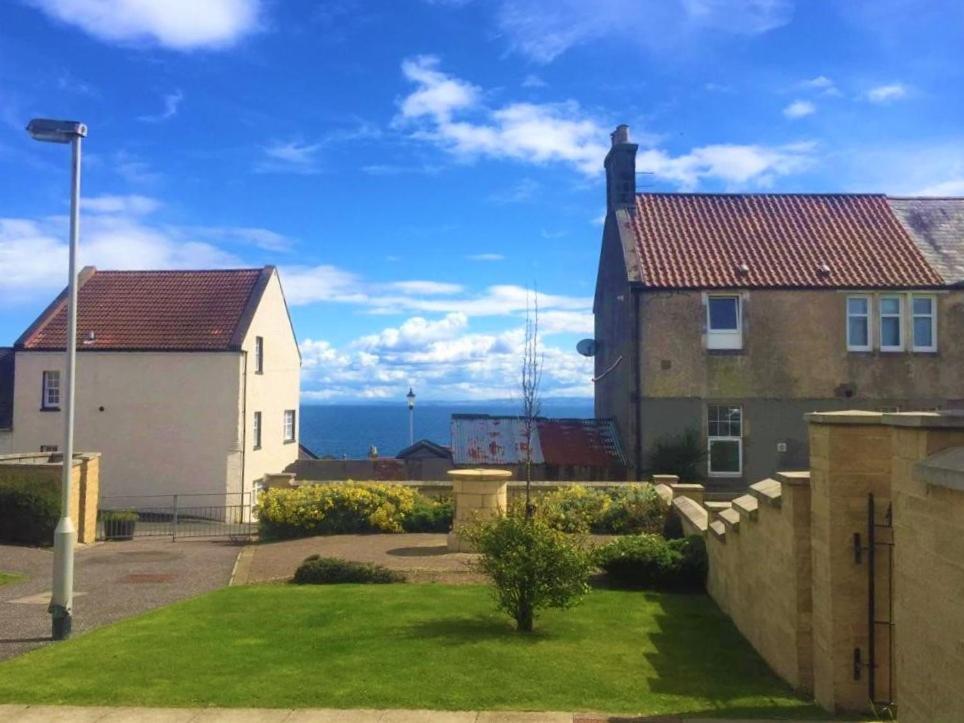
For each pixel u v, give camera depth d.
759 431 23.69
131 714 6.88
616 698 7.31
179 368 31.28
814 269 24.33
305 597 11.59
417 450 31.25
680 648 9.17
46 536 18.95
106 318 32.72
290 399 37.62
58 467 19.66
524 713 6.88
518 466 24.19
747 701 7.32
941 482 4.83
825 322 23.84
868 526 6.96
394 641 9.02
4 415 32.50
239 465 31.12
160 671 8.03
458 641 9.02
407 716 6.80
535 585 9.52
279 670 8.01
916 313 24.08
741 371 23.78
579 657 8.55
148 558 16.75
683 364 23.78
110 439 31.19
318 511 18.97
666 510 17.62
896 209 27.28
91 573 14.88
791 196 27.67
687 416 23.70
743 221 26.56
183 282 34.53
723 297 24.11
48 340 31.86
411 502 19.20
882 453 7.01
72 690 7.48
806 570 7.68
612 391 27.05
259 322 33.44
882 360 23.81
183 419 31.09
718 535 11.11
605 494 18.31
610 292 27.64
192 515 30.67
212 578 14.30
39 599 12.41
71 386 10.40
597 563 12.76
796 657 7.63
